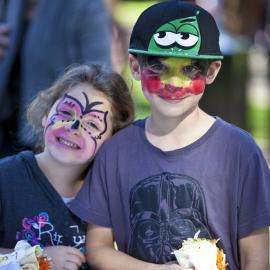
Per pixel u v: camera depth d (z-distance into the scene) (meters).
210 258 3.32
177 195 3.48
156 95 3.46
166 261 3.48
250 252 3.48
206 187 3.47
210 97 9.53
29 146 4.62
